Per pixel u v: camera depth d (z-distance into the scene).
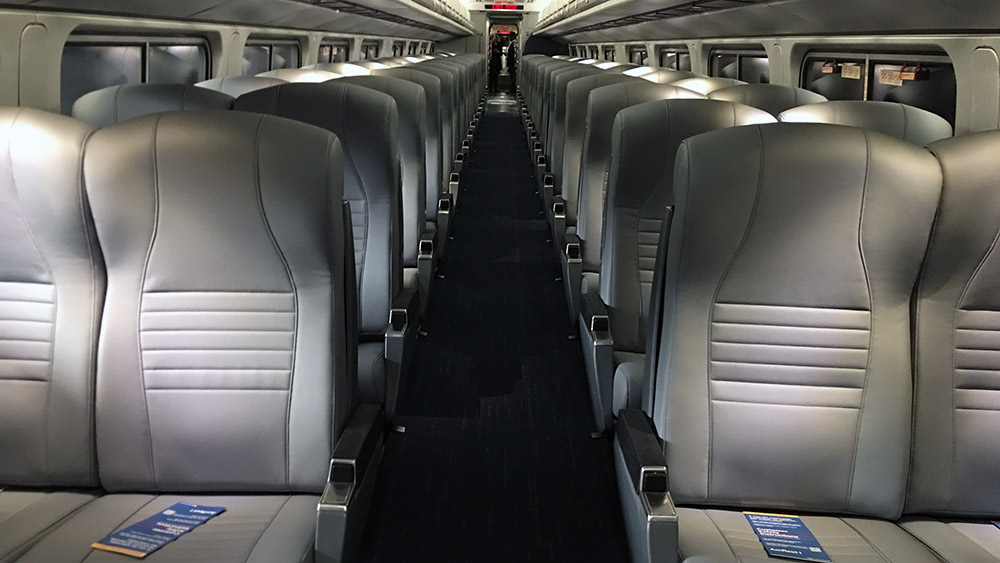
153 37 5.45
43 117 1.96
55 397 2.01
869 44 4.88
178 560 1.72
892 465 1.98
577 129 4.92
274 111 2.96
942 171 1.94
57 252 1.97
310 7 7.84
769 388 2.01
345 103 2.94
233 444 2.03
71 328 2.00
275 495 2.08
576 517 2.89
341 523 1.80
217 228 1.97
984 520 2.05
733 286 2.00
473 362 4.39
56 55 4.06
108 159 1.94
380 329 3.13
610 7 8.34
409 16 12.45
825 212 1.94
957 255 1.96
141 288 1.99
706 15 7.37
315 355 2.01
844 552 1.85
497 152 13.02
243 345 2.01
